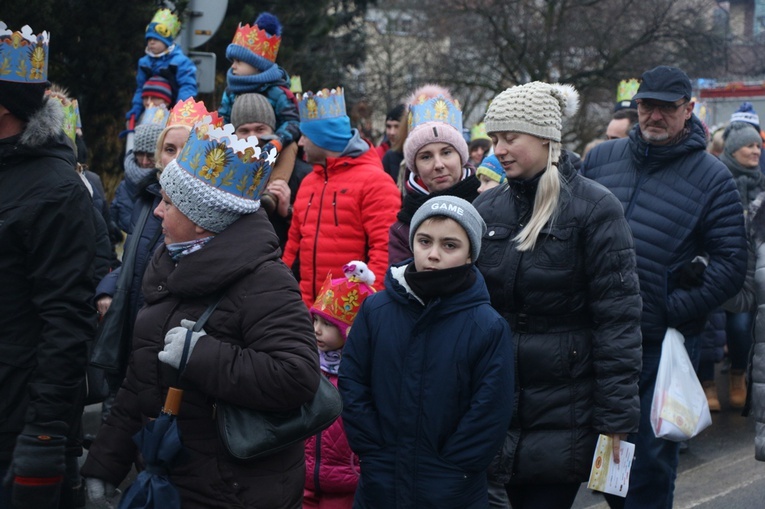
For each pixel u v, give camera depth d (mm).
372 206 6121
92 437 6941
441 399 3949
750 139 9422
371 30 34531
